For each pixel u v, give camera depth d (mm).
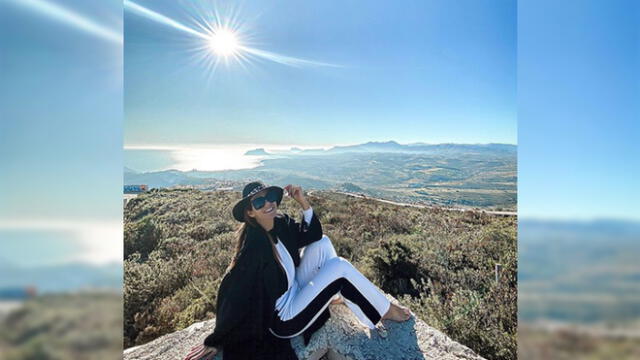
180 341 2293
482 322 3309
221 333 1858
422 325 2242
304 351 1959
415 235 3770
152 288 3291
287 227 2092
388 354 1948
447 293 3480
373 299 2043
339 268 1994
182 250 3410
